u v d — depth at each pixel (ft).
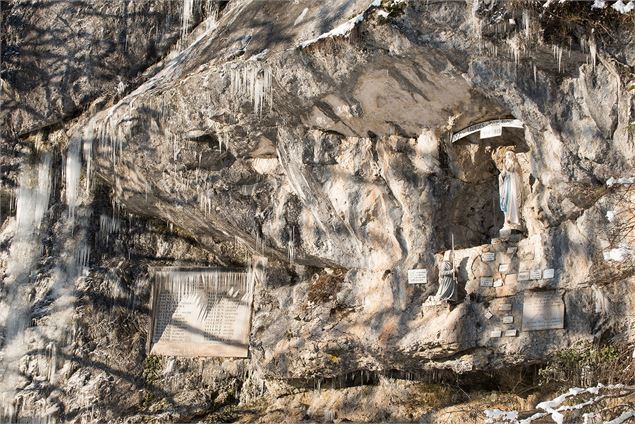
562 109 42.78
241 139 52.47
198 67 53.72
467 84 44.06
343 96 47.01
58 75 65.16
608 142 42.22
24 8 67.10
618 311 42.96
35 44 66.13
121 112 56.39
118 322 59.88
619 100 41.70
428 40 42.63
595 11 40.86
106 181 60.95
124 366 58.54
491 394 48.26
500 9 41.16
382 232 49.67
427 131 47.75
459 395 49.19
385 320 48.32
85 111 64.54
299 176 51.13
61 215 63.21
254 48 50.90
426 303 47.60
